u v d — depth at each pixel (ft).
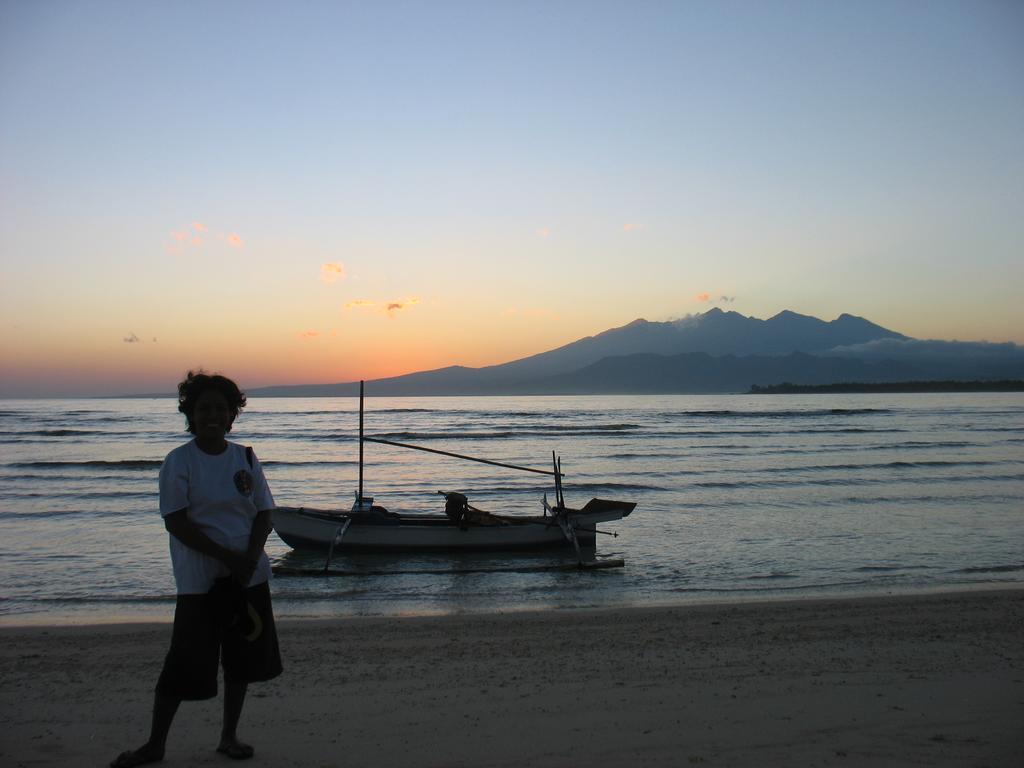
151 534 56.13
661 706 17.66
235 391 13.26
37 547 50.80
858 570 42.60
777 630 27.40
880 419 253.85
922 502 70.90
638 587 39.22
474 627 28.60
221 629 12.92
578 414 301.63
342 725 16.46
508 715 17.11
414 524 48.65
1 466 112.47
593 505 49.93
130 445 155.74
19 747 14.98
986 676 20.31
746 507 68.85
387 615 33.01
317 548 48.78
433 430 202.90
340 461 126.52
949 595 34.22
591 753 14.44
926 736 15.24
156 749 13.56
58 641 26.78
